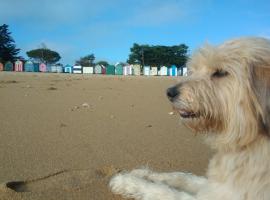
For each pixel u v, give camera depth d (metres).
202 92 0.55
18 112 1.21
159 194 0.58
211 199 0.54
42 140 0.87
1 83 2.38
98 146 0.83
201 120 0.56
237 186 0.52
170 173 0.67
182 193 0.58
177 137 0.92
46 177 0.66
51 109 1.29
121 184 0.61
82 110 1.28
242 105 0.52
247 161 0.51
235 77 0.53
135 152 0.80
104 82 2.73
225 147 0.54
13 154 0.76
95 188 0.62
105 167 0.71
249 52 0.53
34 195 0.59
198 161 0.76
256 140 0.51
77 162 0.73
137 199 0.60
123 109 1.31
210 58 0.56
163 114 1.22
